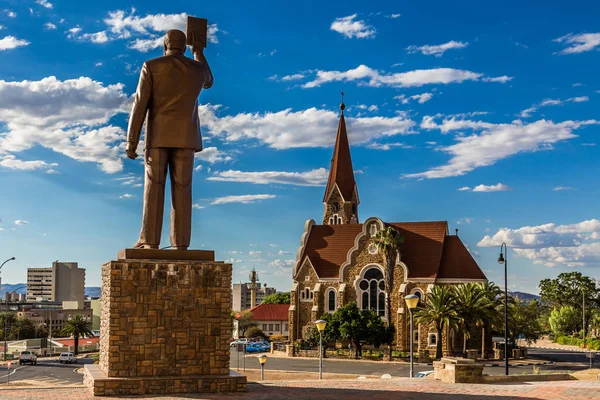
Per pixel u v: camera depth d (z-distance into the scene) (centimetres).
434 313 7319
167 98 2441
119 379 2217
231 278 2403
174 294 2334
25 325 15188
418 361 7544
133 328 2283
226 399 2133
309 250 9762
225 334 2372
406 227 9375
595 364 7106
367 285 9075
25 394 2223
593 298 14238
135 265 2305
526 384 2562
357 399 2150
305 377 5816
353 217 10962
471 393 2267
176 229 2459
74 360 8494
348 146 11194
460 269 8744
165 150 2467
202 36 2606
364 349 8662
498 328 8362
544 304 15375
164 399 2133
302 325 9438
